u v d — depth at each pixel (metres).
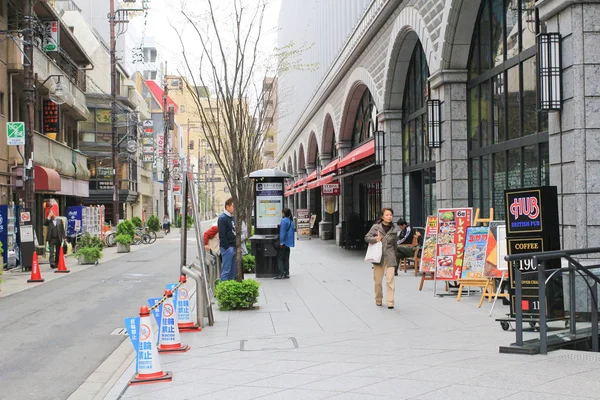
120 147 51.69
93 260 23.92
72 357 8.59
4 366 8.09
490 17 15.08
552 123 10.73
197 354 8.20
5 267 21.53
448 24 15.80
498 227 11.16
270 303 12.86
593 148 9.86
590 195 9.86
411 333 9.34
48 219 22.47
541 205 9.14
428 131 16.98
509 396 5.45
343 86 31.83
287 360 7.61
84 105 37.97
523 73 13.28
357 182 35.78
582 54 9.88
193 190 10.84
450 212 13.34
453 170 16.59
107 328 10.76
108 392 6.48
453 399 5.46
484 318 10.60
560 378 6.02
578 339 8.00
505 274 11.24
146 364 6.87
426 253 14.38
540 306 7.41
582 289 8.12
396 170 22.88
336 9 32.66
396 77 22.09
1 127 24.86
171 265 23.75
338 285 15.91
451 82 16.52
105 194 50.50
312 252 28.78
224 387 6.43
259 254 17.73
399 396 5.67
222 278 14.18
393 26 20.97
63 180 33.34
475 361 7.02
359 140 31.72
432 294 13.88
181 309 9.95
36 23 27.11
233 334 9.59
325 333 9.52
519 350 7.39
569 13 10.05
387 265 12.03
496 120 14.97
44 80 27.73
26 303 13.80
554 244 9.18
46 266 23.36
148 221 51.34
